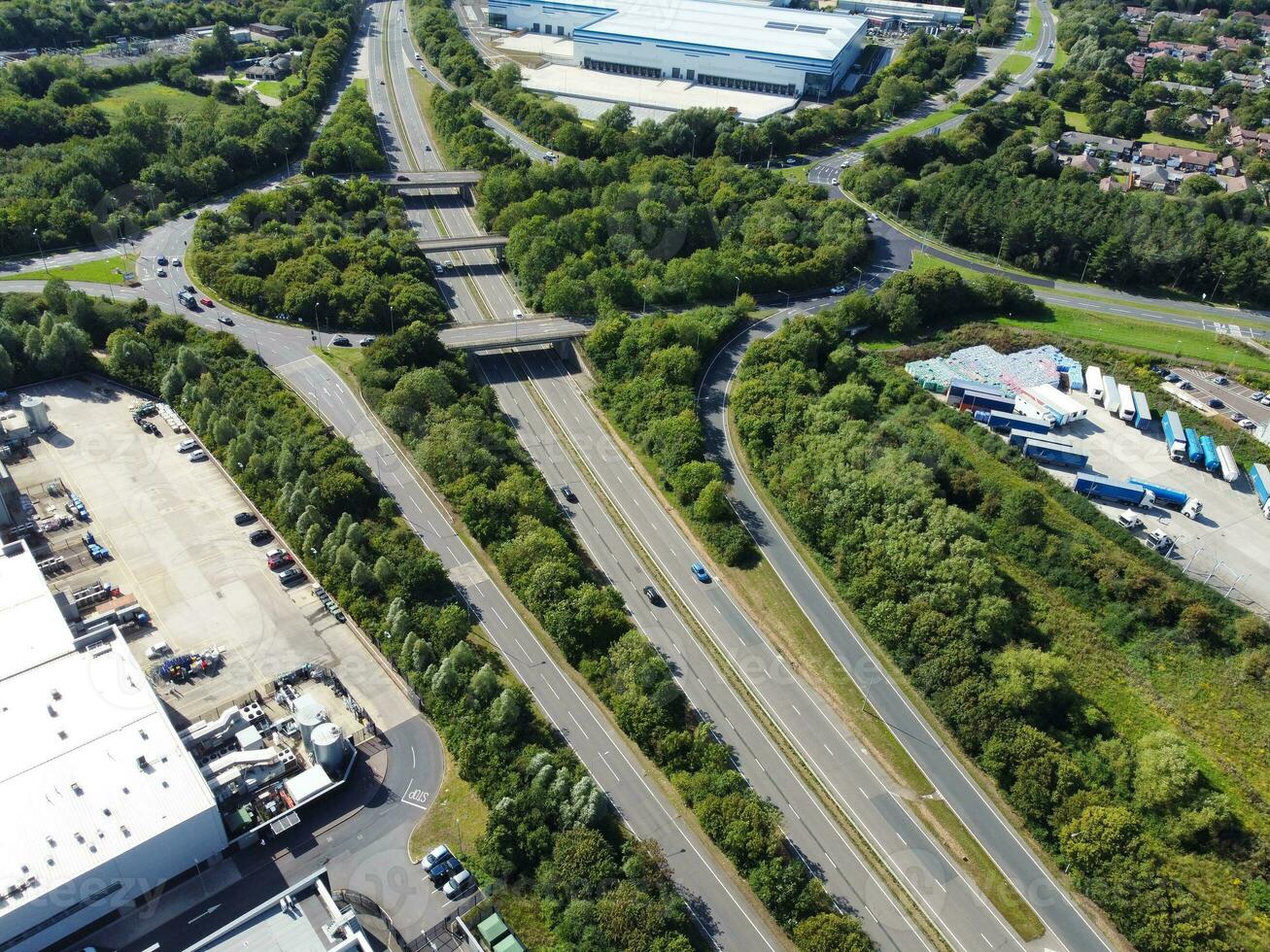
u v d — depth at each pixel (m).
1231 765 134.50
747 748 134.00
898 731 138.75
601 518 177.50
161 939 104.94
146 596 148.62
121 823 105.75
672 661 146.62
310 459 169.75
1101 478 193.25
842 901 115.81
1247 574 172.12
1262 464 199.12
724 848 117.38
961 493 181.62
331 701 134.50
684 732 129.62
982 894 118.38
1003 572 164.12
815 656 150.00
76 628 140.00
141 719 117.81
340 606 149.12
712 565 168.00
